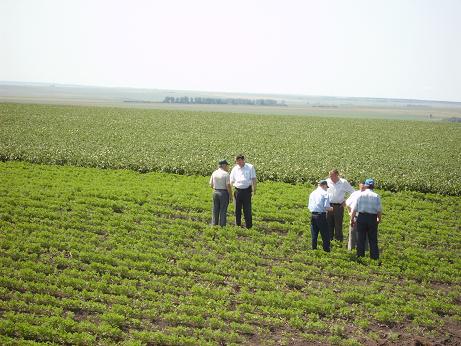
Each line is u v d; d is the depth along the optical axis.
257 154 43.53
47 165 34.38
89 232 19.08
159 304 13.31
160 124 73.38
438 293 15.58
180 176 32.69
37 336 11.67
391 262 17.67
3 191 24.22
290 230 21.16
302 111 185.12
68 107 105.19
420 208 27.44
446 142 66.75
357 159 44.25
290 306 13.86
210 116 98.94
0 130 54.06
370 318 13.62
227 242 18.81
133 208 22.77
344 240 20.50
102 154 37.16
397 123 103.44
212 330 12.42
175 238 18.62
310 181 32.44
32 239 17.22
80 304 13.05
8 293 13.41
